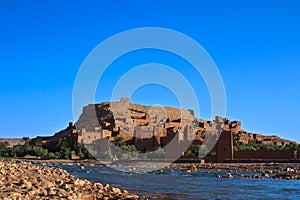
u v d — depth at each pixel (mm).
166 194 26078
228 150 100875
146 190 28672
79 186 23156
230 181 39781
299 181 39719
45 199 16750
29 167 29516
